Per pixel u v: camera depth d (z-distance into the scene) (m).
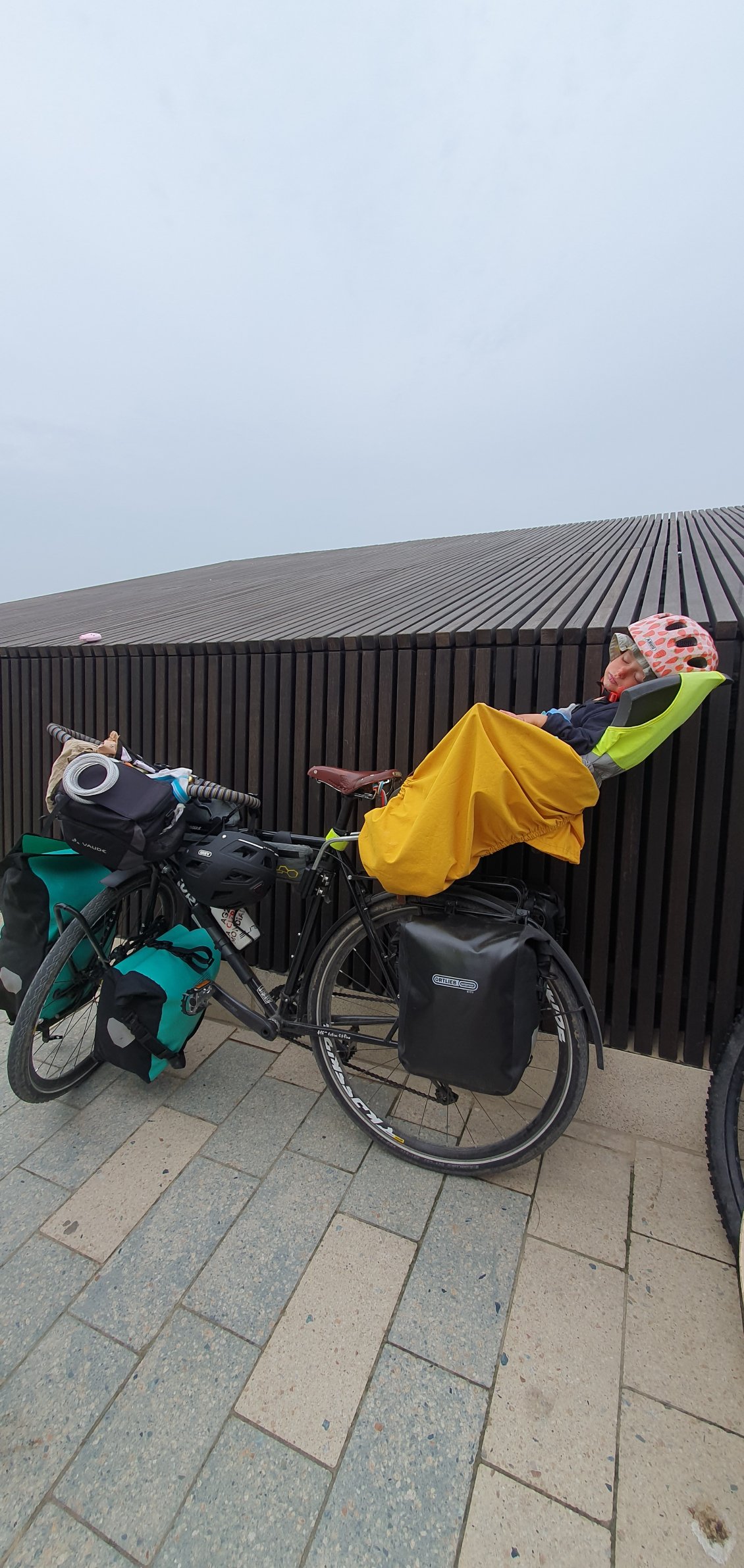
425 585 3.80
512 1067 1.61
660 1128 2.05
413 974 1.68
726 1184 1.67
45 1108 2.16
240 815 2.21
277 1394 1.35
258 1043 2.53
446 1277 1.59
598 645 1.98
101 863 1.92
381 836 1.68
